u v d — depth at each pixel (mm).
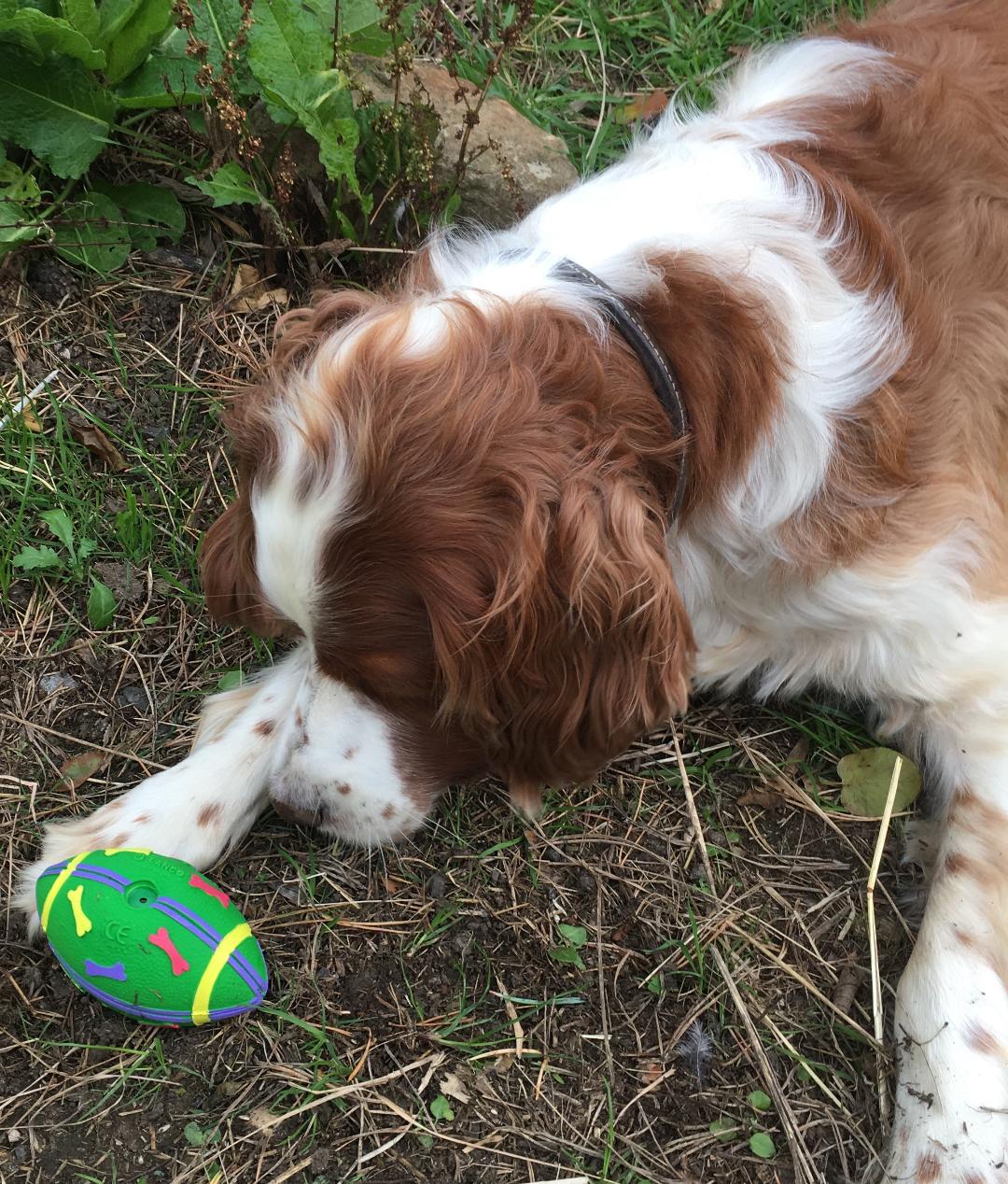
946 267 580
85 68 757
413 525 464
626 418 492
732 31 977
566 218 553
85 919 517
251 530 539
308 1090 541
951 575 576
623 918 603
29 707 644
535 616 480
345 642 499
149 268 795
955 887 583
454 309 482
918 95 614
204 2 771
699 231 537
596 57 961
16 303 762
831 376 535
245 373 772
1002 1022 541
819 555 559
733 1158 544
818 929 608
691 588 583
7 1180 513
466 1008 569
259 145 765
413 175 765
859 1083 563
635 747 655
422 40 918
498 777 587
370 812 546
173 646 674
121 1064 538
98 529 703
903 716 635
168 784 593
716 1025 577
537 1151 541
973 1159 515
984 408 585
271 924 584
